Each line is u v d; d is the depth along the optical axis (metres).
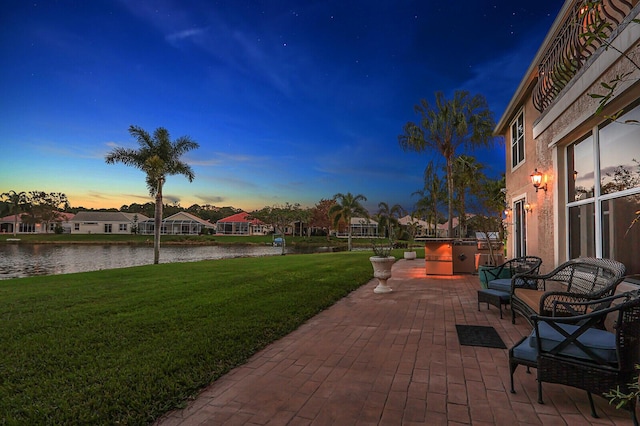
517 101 8.48
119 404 2.65
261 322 4.93
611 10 4.18
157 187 20.53
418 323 4.95
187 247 43.25
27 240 50.38
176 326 4.76
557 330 2.52
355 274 10.26
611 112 3.85
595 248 4.39
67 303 6.34
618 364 2.31
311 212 55.88
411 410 2.50
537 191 6.52
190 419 2.45
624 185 3.81
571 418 2.37
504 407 2.53
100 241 50.31
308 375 3.16
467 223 15.72
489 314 5.46
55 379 3.08
